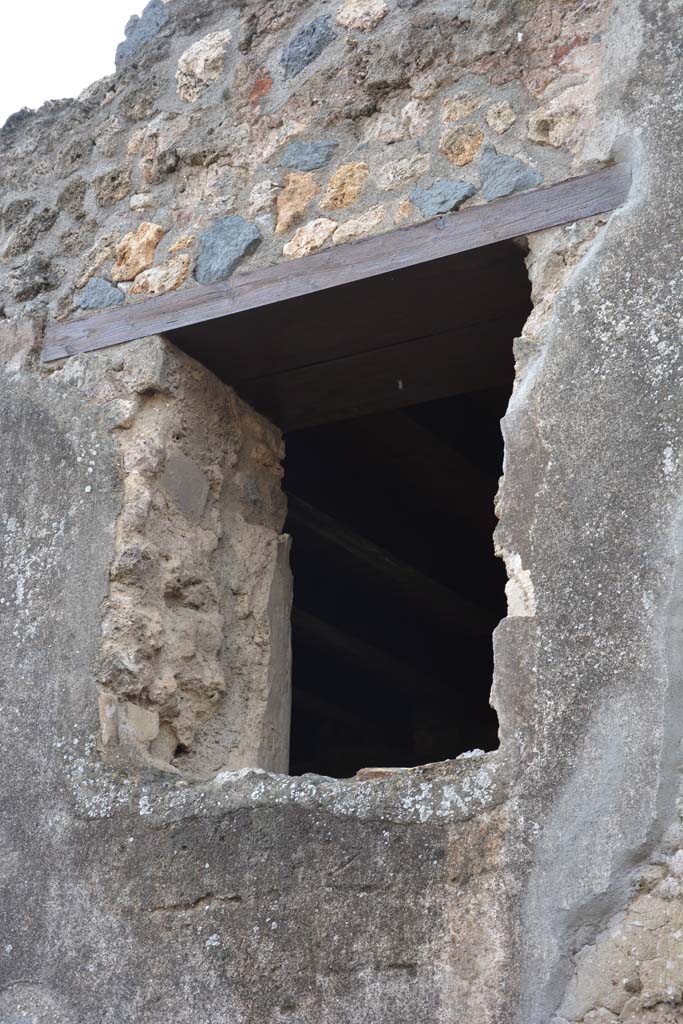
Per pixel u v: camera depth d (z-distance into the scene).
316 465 4.86
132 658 3.60
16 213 4.27
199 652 3.75
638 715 2.96
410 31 3.81
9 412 4.00
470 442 4.86
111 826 3.44
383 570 5.37
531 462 3.28
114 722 3.55
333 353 3.88
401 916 3.05
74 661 3.64
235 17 4.14
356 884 3.12
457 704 6.41
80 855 3.45
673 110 3.38
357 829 3.16
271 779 3.32
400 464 4.97
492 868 3.00
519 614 3.17
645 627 3.03
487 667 6.21
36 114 4.43
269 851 3.24
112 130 4.21
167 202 4.03
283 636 4.03
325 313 3.73
